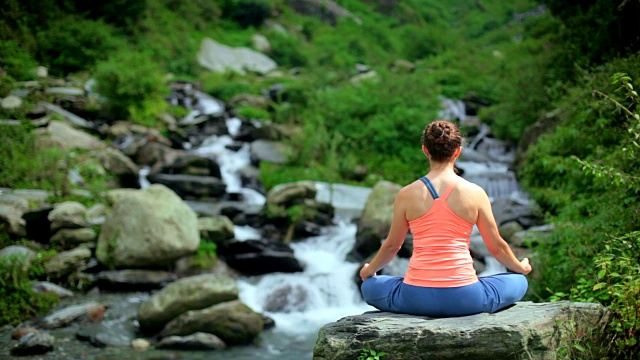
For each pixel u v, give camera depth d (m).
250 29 31.33
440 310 3.12
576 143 9.10
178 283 7.61
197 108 20.00
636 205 5.43
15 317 7.57
